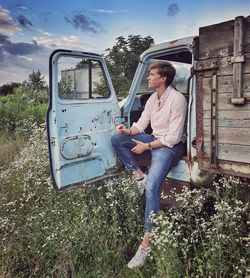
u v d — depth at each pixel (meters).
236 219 2.52
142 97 4.05
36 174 4.09
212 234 2.43
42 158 4.48
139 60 3.58
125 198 3.26
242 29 2.21
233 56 2.29
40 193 3.77
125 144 3.32
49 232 3.03
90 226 2.91
